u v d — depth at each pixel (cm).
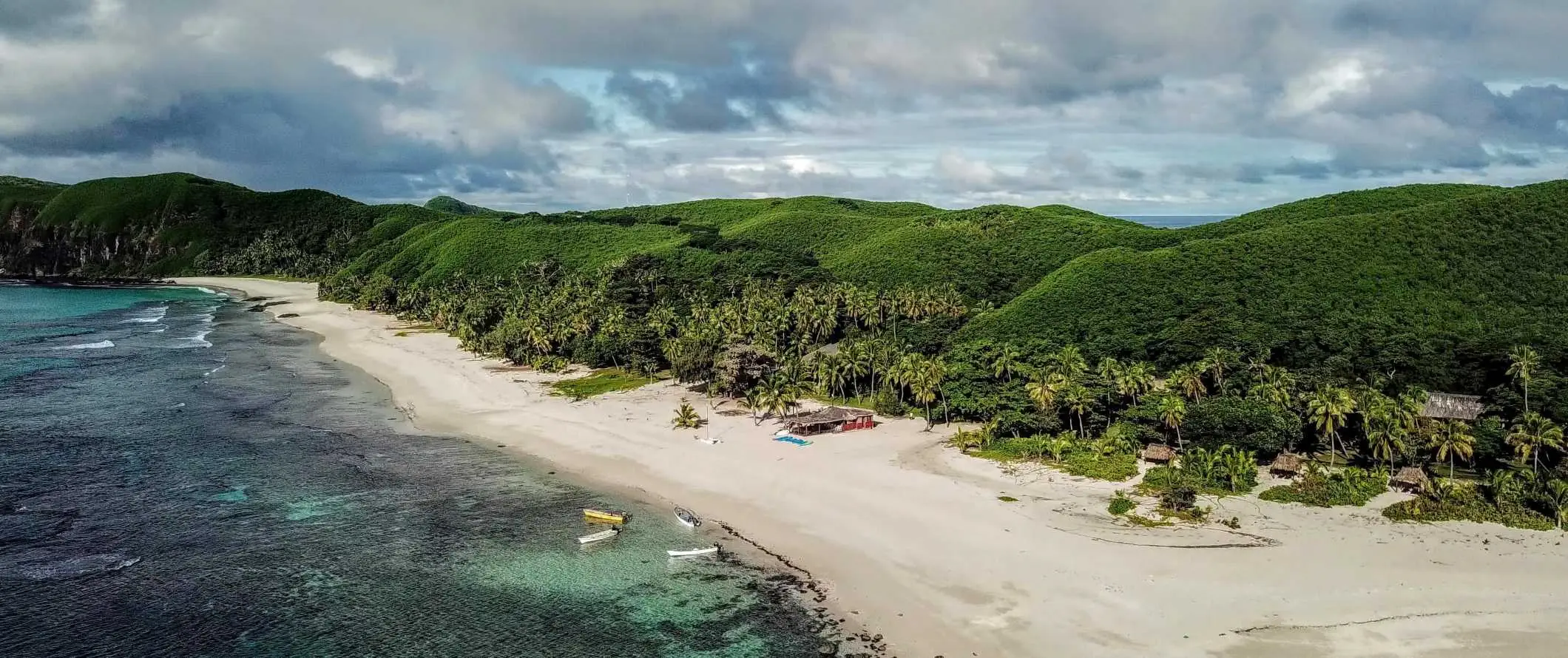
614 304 16962
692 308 15912
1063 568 6181
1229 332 11531
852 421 10206
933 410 10675
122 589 5912
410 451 9294
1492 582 5847
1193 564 6191
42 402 11488
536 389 12594
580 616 5612
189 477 8312
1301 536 6638
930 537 6781
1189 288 13200
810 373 12262
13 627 5369
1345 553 6325
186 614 5581
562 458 9056
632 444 9556
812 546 6688
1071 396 9312
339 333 19138
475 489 8044
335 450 9325
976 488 7925
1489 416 8950
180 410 11100
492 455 9138
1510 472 7362
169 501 7625
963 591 5869
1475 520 6831
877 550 6569
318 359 15425
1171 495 7206
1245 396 9638
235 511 7406
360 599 5822
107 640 5244
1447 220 13362
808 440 9656
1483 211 13288
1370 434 7988
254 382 13100
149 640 5262
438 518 7306
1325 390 8631
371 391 12475
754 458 8956
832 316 14425
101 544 6656
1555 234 12400
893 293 15975
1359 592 5725
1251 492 7588
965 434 9462
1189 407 9038
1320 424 8438
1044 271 17525
